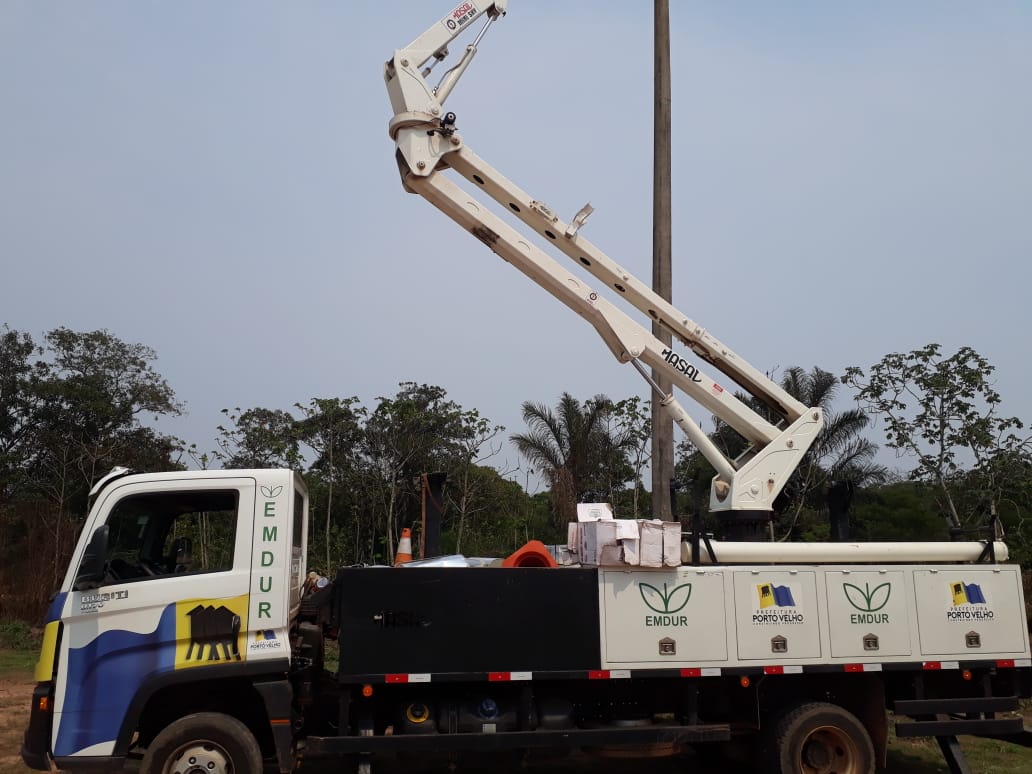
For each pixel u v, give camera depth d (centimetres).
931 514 1953
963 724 686
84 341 3012
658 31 1106
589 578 645
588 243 776
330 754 605
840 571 686
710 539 684
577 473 2158
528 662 624
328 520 2192
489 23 756
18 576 1942
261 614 601
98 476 2688
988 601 706
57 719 575
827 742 677
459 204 729
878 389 1905
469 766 787
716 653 653
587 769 789
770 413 886
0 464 2662
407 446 2306
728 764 791
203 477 621
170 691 616
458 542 2109
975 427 1833
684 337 804
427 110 720
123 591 592
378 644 609
